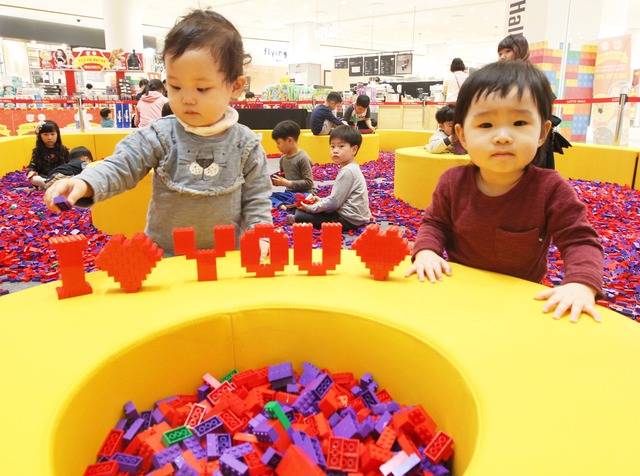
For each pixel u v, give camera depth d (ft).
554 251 10.78
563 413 2.79
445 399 3.43
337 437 3.42
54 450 2.69
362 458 3.34
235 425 3.72
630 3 46.19
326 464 3.27
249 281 4.59
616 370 3.19
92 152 21.90
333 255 4.71
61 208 4.38
